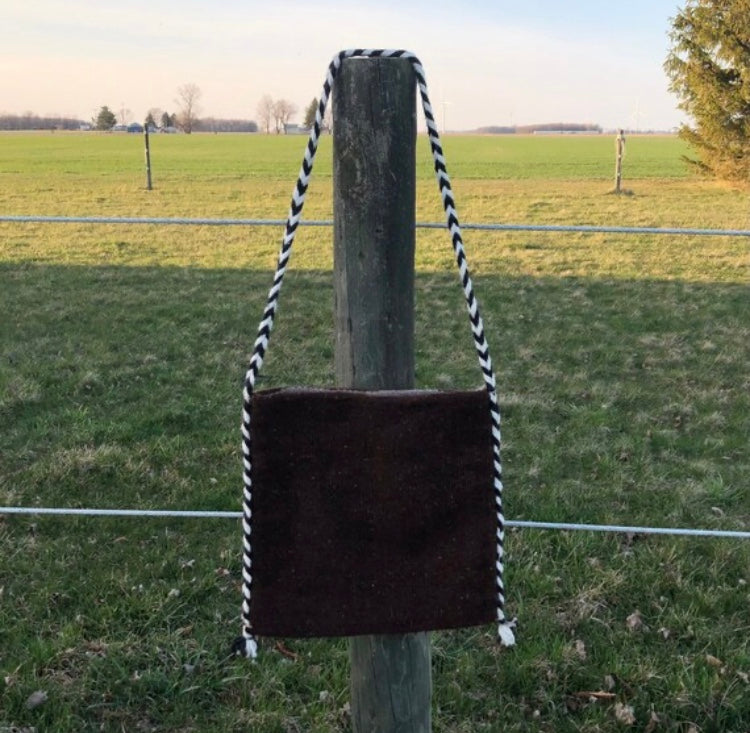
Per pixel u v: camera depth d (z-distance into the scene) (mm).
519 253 11477
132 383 5891
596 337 7309
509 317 8016
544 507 4016
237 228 13672
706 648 2977
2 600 3232
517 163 36312
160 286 9211
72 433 4875
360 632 1719
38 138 60281
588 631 3088
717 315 8094
